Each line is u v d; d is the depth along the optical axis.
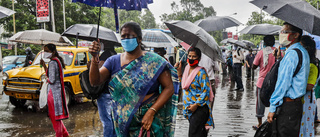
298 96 3.06
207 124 4.08
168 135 2.69
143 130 2.49
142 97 2.50
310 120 3.28
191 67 4.20
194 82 4.03
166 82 2.59
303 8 3.00
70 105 9.08
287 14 3.00
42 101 5.22
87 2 2.85
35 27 25.48
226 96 10.30
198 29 4.20
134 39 2.47
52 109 4.96
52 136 5.61
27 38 7.07
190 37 4.54
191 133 4.00
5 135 5.68
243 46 13.86
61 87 5.05
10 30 25.61
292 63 3.06
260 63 5.69
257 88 5.78
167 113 2.68
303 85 3.05
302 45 3.24
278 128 3.18
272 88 3.25
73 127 6.27
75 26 5.61
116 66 2.59
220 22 6.52
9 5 24.97
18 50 28.30
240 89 11.90
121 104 2.52
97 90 3.87
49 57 5.02
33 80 8.00
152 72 2.50
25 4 26.44
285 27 3.27
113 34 5.41
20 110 8.26
